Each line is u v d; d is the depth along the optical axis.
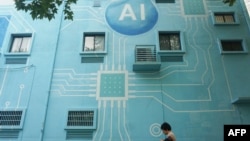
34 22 12.20
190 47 11.62
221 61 11.30
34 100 10.45
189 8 12.63
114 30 12.02
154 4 12.70
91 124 9.99
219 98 10.48
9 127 9.88
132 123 10.00
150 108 10.27
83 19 12.30
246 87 10.73
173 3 12.77
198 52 11.51
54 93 10.60
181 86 10.72
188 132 9.84
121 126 9.95
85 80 10.86
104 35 12.02
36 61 11.26
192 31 12.03
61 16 12.36
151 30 12.03
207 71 11.05
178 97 10.49
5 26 12.10
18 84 10.80
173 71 11.04
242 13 12.54
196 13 12.50
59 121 10.05
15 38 11.97
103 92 10.59
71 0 9.45
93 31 11.94
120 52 11.48
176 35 12.07
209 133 9.82
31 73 11.01
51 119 10.08
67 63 11.23
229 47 11.81
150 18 12.30
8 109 10.23
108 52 11.48
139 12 12.45
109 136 9.80
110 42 11.73
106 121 10.04
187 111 10.21
